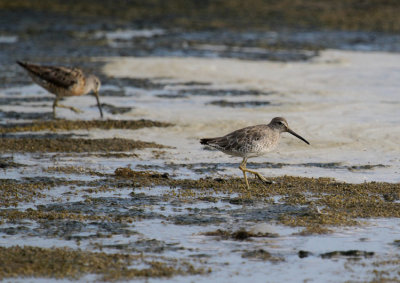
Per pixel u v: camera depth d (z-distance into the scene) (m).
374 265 9.70
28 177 14.36
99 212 11.99
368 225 11.29
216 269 9.55
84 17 42.00
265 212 12.02
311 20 40.41
